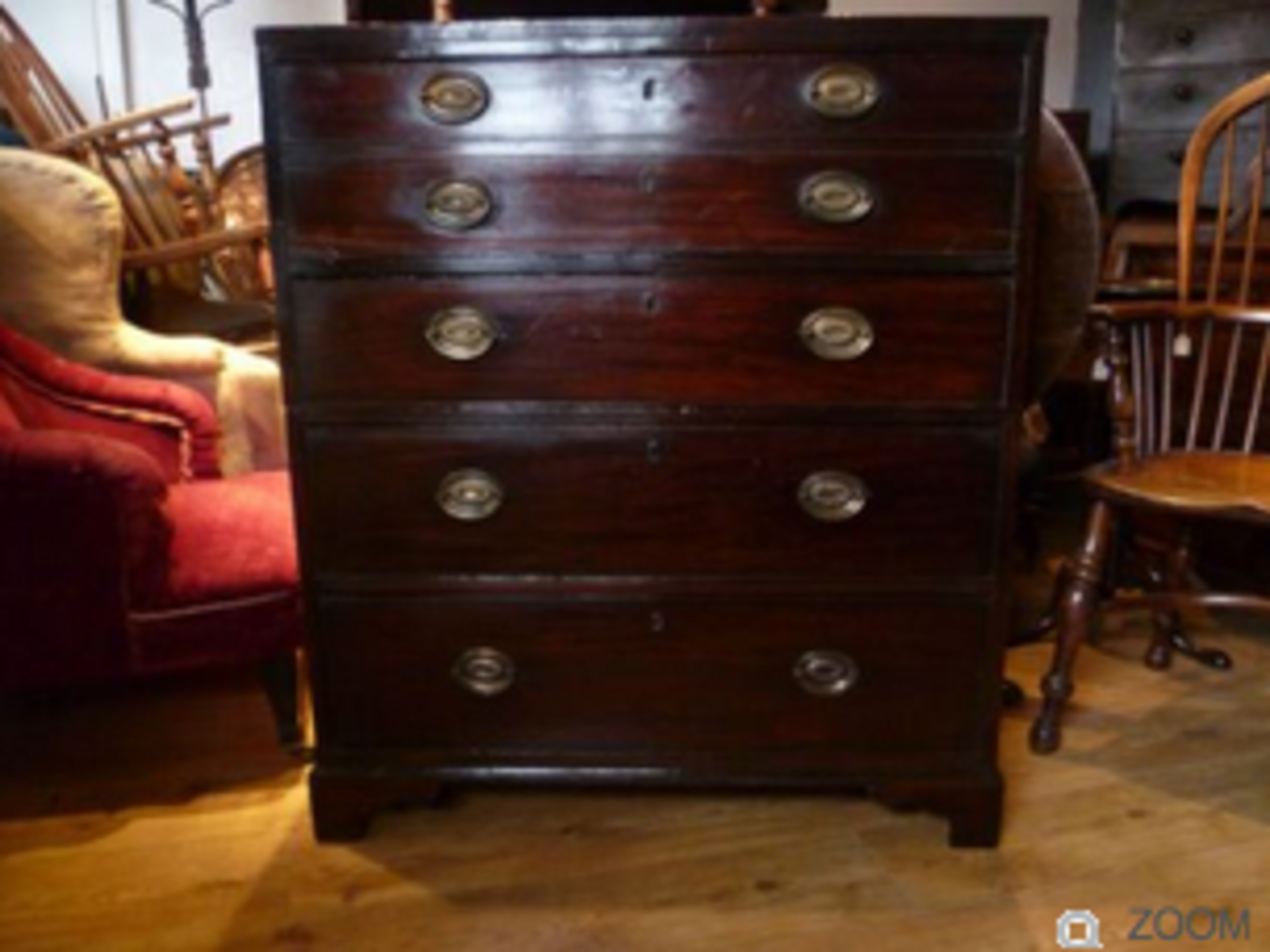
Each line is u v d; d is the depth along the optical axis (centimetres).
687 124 128
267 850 150
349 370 136
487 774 149
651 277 132
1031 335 161
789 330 134
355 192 131
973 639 144
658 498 140
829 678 146
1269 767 170
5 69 231
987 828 148
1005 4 328
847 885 142
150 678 203
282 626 157
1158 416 226
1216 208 260
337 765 150
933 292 132
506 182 130
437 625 145
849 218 129
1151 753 174
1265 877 143
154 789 165
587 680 147
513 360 135
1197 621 229
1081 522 288
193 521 161
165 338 205
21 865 146
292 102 129
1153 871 144
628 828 155
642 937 132
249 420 206
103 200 198
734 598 143
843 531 140
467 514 140
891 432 137
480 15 184
